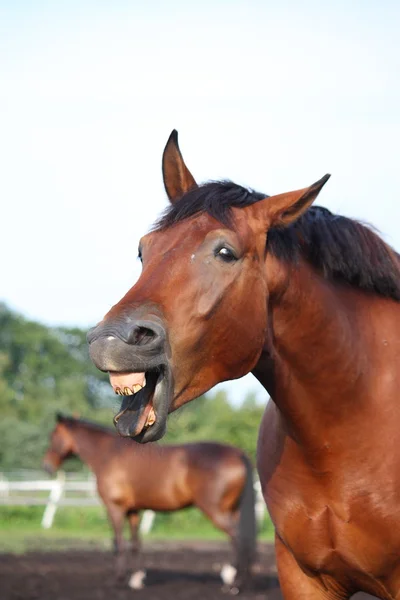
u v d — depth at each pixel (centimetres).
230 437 2845
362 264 430
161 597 1263
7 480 3459
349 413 405
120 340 338
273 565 1628
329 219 432
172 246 374
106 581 1419
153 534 2403
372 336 426
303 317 402
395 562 410
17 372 8175
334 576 430
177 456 1499
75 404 6325
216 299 367
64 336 8562
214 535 2373
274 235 397
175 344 358
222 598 1262
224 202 386
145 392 357
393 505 404
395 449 407
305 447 413
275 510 435
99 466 1548
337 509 410
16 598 1205
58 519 2555
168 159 437
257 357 385
